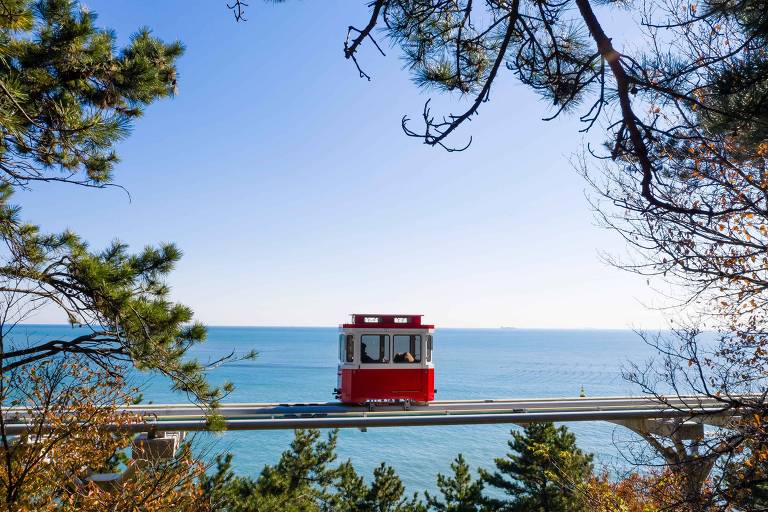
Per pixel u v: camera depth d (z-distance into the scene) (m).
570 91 3.91
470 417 18.36
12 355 7.22
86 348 7.74
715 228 7.43
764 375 7.93
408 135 3.49
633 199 7.21
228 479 20.41
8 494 7.25
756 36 3.40
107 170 7.31
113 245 8.47
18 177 5.48
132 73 7.06
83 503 7.64
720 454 7.81
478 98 3.49
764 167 6.35
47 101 6.03
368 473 53.06
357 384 20.14
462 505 24.20
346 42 3.39
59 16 6.30
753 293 7.83
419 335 20.81
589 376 147.88
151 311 7.64
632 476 11.01
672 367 8.74
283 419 17.61
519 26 4.09
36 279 7.16
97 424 8.20
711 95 3.80
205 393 8.19
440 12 4.14
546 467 22.14
